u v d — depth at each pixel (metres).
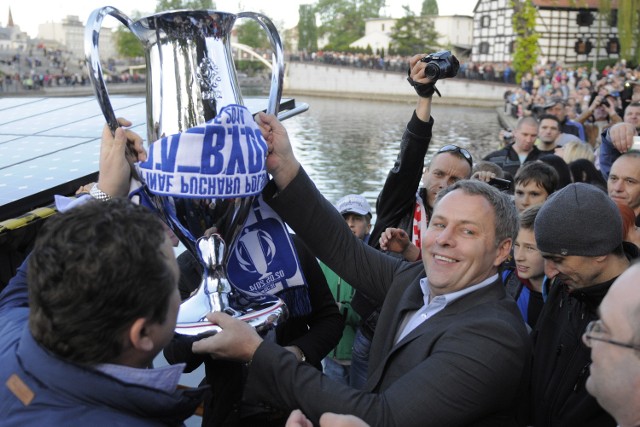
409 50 62.84
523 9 40.16
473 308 1.66
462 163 3.10
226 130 1.41
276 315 1.57
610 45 42.56
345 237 1.97
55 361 1.12
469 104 42.28
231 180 1.43
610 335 1.20
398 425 1.49
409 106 42.50
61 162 2.32
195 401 1.23
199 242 1.53
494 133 24.70
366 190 13.70
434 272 1.71
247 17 1.65
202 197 1.42
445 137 23.30
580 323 1.87
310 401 1.51
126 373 1.14
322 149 20.05
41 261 1.10
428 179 3.15
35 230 2.04
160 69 1.50
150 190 1.45
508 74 42.75
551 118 6.47
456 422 1.52
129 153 1.56
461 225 1.68
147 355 1.19
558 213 1.85
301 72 55.81
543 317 2.04
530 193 3.56
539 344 2.01
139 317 1.13
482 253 1.67
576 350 1.84
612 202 1.87
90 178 2.18
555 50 42.75
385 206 2.89
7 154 2.46
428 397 1.51
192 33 1.48
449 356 1.54
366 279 1.99
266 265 1.73
